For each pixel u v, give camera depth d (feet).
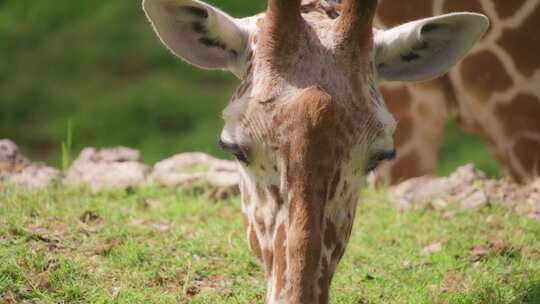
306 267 57.31
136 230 83.82
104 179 98.48
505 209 92.27
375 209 94.07
